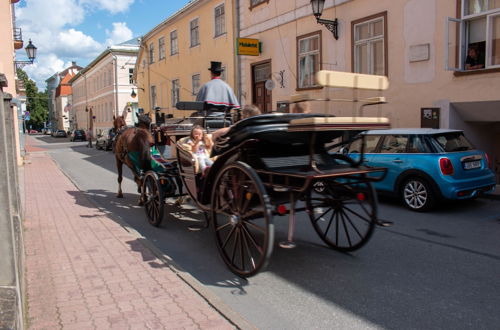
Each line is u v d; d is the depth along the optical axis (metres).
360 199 4.99
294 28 15.05
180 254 5.72
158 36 27.86
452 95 10.32
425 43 10.77
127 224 7.18
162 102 27.97
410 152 8.02
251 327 3.38
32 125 105.75
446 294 4.21
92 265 4.94
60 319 3.58
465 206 8.30
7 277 2.73
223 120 6.86
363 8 12.37
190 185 6.02
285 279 4.73
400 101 11.55
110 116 45.47
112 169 17.36
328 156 5.22
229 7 18.88
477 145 11.03
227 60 19.42
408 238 6.17
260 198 4.26
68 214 7.92
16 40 24.62
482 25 9.87
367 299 4.15
